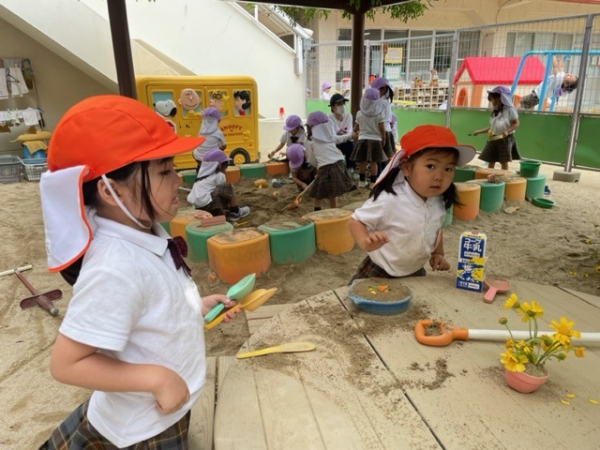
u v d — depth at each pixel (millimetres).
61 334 1003
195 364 1222
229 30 10148
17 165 7434
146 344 1112
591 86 8922
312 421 1205
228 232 3768
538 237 4559
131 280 1039
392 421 1196
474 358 1466
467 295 1909
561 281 3566
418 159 1978
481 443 1112
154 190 1067
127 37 4375
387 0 6539
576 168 7574
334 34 13852
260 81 10898
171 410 1067
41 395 2359
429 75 13023
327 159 5145
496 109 6609
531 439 1120
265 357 1492
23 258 4297
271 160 7457
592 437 1125
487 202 5211
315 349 1531
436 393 1298
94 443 1262
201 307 1386
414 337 1590
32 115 8031
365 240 1966
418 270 2316
